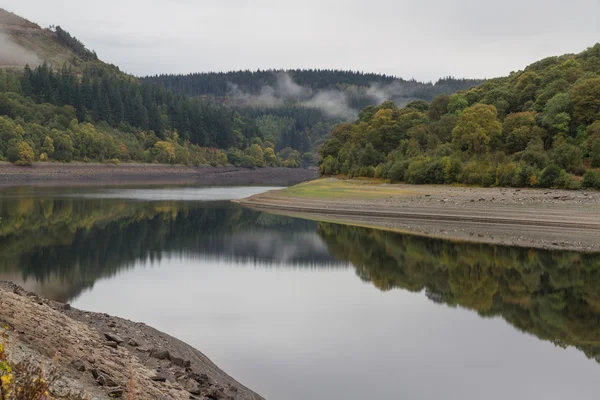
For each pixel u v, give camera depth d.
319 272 35.12
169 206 78.62
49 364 11.11
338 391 16.33
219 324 22.86
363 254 41.84
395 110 135.12
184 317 23.67
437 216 59.97
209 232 52.91
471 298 28.77
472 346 21.02
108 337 16.48
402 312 25.84
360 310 26.09
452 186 82.56
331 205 73.25
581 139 82.88
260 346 20.25
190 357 18.22
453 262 38.56
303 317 24.45
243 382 16.64
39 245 41.53
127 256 38.59
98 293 27.34
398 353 20.03
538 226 52.84
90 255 38.19
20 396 7.46
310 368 18.19
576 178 72.12
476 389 16.88
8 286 21.30
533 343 21.45
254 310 25.34
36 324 13.90
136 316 23.42
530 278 33.56
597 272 35.03
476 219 56.84
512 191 71.38
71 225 53.97
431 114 128.75
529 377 17.94
